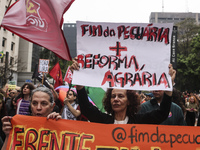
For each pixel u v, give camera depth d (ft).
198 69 111.04
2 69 77.61
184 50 140.46
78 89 9.39
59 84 27.43
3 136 11.06
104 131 9.16
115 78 9.16
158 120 9.18
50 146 9.04
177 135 9.12
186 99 43.21
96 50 9.35
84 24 9.41
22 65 132.26
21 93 16.74
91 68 9.25
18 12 11.50
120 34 9.42
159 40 9.34
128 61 9.28
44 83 20.21
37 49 182.09
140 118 9.55
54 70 27.35
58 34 11.43
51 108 9.39
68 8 11.65
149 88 8.99
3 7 101.30
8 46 111.04
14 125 9.08
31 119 9.15
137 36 9.39
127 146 9.02
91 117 9.40
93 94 18.33
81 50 9.34
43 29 11.43
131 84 9.09
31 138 9.04
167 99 8.96
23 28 11.34
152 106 12.82
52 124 9.18
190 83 124.16
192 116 15.96
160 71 9.13
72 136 9.14
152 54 9.26
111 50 9.35
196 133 9.11
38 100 9.08
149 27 9.36
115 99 9.10
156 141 9.06
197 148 9.04
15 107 17.28
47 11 11.54
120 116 9.47
